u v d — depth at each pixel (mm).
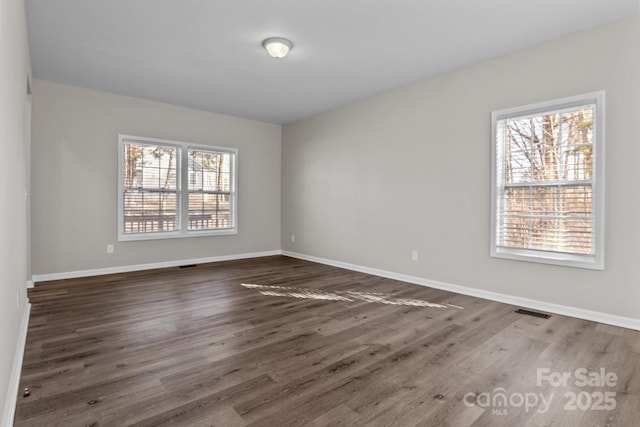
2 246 1554
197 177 5832
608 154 2996
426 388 1973
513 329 2889
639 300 2855
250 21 3025
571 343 2600
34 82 4398
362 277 4875
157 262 5438
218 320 3080
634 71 2867
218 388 1956
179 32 3215
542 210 3434
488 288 3809
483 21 2996
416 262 4508
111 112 4953
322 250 5957
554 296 3328
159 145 5406
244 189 6387
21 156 2598
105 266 4961
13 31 1897
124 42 3410
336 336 2732
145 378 2059
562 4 2732
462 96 4008
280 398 1861
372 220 5082
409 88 4566
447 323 3031
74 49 3562
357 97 5117
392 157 4797
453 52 3600
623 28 2920
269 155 6723
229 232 6180
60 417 1677
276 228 6875
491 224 3758
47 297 3752
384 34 3238
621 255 2938
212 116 5934
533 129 3490
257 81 4461
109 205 4969
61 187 4598
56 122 4543
